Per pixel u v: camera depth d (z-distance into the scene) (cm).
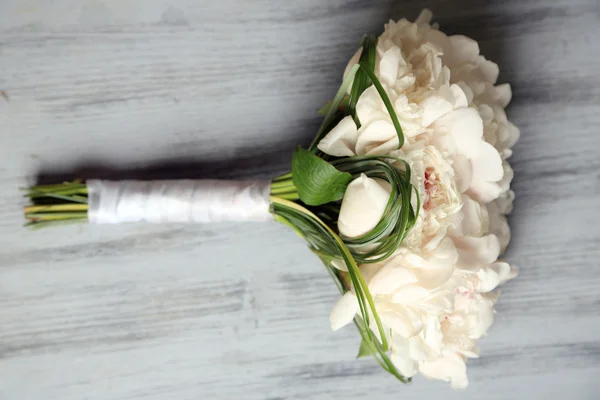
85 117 58
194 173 59
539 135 61
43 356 59
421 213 47
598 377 63
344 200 48
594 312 62
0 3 57
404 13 59
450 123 48
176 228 60
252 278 60
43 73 58
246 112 59
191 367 60
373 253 49
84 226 59
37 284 59
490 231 54
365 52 51
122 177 59
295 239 60
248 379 61
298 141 59
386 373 62
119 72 58
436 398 62
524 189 61
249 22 58
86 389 60
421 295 47
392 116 46
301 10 59
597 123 61
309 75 59
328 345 61
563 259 62
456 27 60
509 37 60
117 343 60
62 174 58
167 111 59
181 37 58
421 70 49
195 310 60
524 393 63
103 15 58
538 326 62
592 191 61
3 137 58
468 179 49
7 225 58
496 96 54
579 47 61
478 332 53
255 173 59
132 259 60
